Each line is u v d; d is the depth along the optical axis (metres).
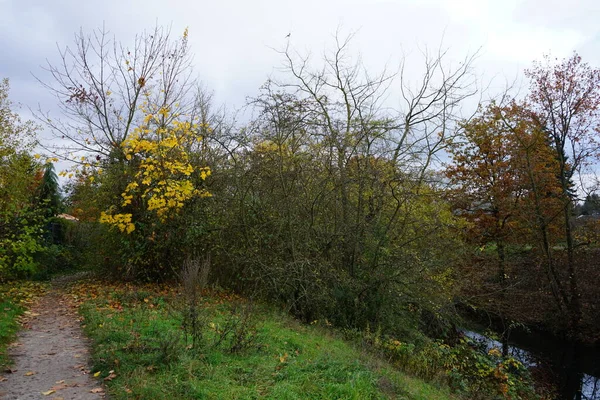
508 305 18.61
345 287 11.65
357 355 8.02
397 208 11.77
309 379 5.43
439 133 12.98
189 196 10.87
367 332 10.59
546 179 21.20
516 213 21.41
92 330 7.34
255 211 12.50
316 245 12.23
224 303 10.65
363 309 11.81
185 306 6.84
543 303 19.42
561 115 20.62
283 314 10.60
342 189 12.15
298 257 11.71
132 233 12.20
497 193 22.61
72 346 6.68
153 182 11.35
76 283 13.86
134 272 12.60
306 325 10.53
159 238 12.09
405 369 9.12
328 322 11.30
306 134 12.26
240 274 12.70
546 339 18.22
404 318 12.33
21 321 8.27
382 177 11.88
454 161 24.97
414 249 12.19
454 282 13.75
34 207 13.74
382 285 11.70
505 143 23.17
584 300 18.61
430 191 12.64
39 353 6.30
